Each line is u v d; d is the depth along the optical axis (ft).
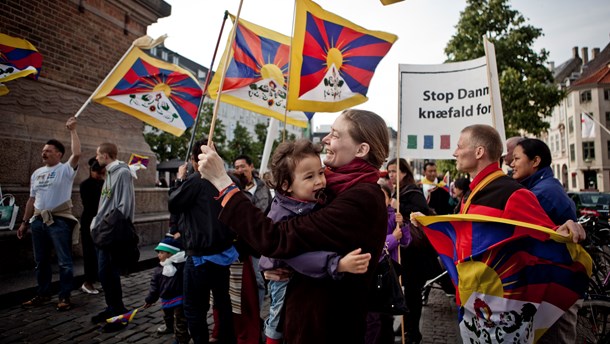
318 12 12.89
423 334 13.29
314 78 12.75
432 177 24.89
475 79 11.66
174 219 11.72
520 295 6.43
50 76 21.42
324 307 4.61
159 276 11.52
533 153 8.78
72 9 22.72
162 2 28.09
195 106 16.43
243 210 4.65
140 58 15.44
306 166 4.90
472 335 6.75
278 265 4.99
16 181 18.88
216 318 11.23
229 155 100.32
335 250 4.48
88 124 23.31
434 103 12.01
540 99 51.21
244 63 15.35
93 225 12.89
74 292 16.35
